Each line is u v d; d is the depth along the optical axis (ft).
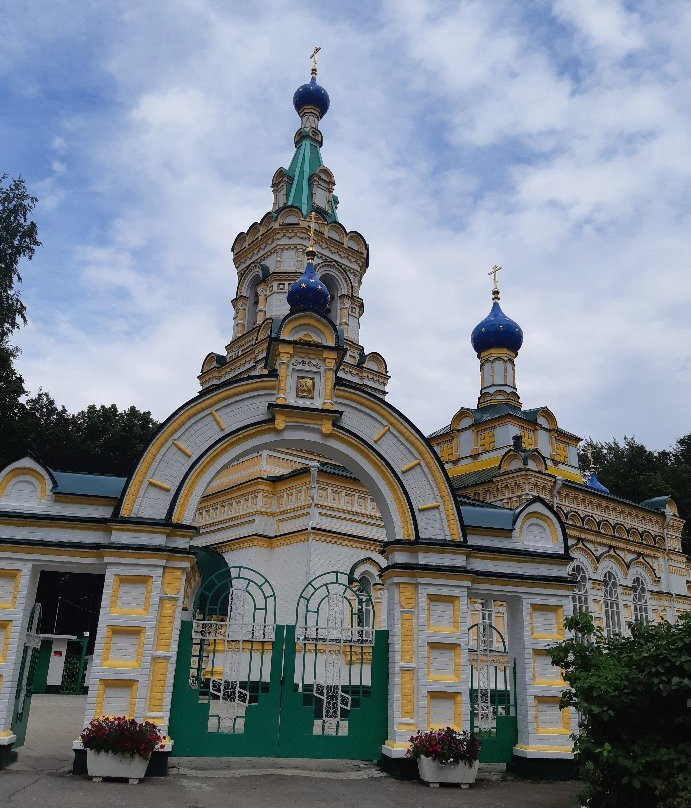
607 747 27.35
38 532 39.29
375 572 83.51
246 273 102.89
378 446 45.85
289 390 45.24
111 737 35.35
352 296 102.22
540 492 92.79
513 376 121.19
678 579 109.19
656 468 152.35
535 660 44.09
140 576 39.11
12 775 35.32
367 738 42.14
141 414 140.77
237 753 40.19
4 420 99.60
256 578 81.56
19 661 38.04
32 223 101.45
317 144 115.75
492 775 42.29
